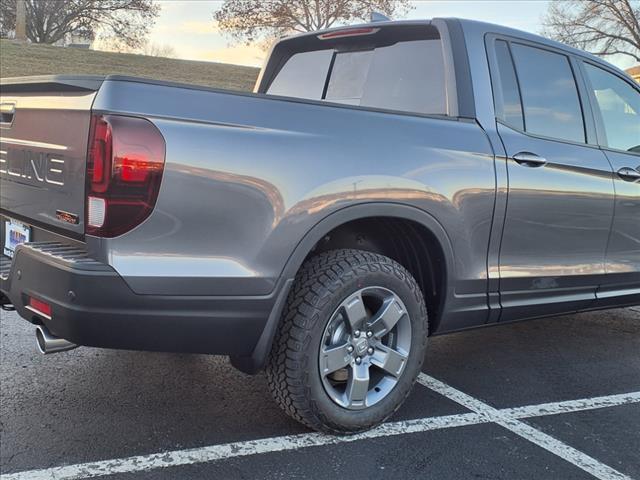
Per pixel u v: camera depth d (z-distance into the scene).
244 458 2.80
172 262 2.42
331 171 2.70
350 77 3.92
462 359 4.21
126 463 2.73
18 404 3.25
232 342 2.60
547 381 3.87
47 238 2.79
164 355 4.02
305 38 4.22
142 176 2.34
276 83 4.45
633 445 3.06
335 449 2.91
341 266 2.81
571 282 3.75
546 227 3.51
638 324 5.26
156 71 29.09
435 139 3.07
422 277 3.27
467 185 3.13
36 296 2.50
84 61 28.67
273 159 2.57
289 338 2.73
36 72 24.67
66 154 2.54
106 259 2.35
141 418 3.15
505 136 3.36
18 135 2.93
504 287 3.41
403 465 2.79
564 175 3.57
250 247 2.54
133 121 2.33
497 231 3.30
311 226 2.65
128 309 2.38
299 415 2.84
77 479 2.59
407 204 2.91
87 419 3.12
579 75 3.96
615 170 3.88
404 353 3.06
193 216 2.43
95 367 3.79
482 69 3.39
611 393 3.71
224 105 2.52
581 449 3.00
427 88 3.43
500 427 3.20
